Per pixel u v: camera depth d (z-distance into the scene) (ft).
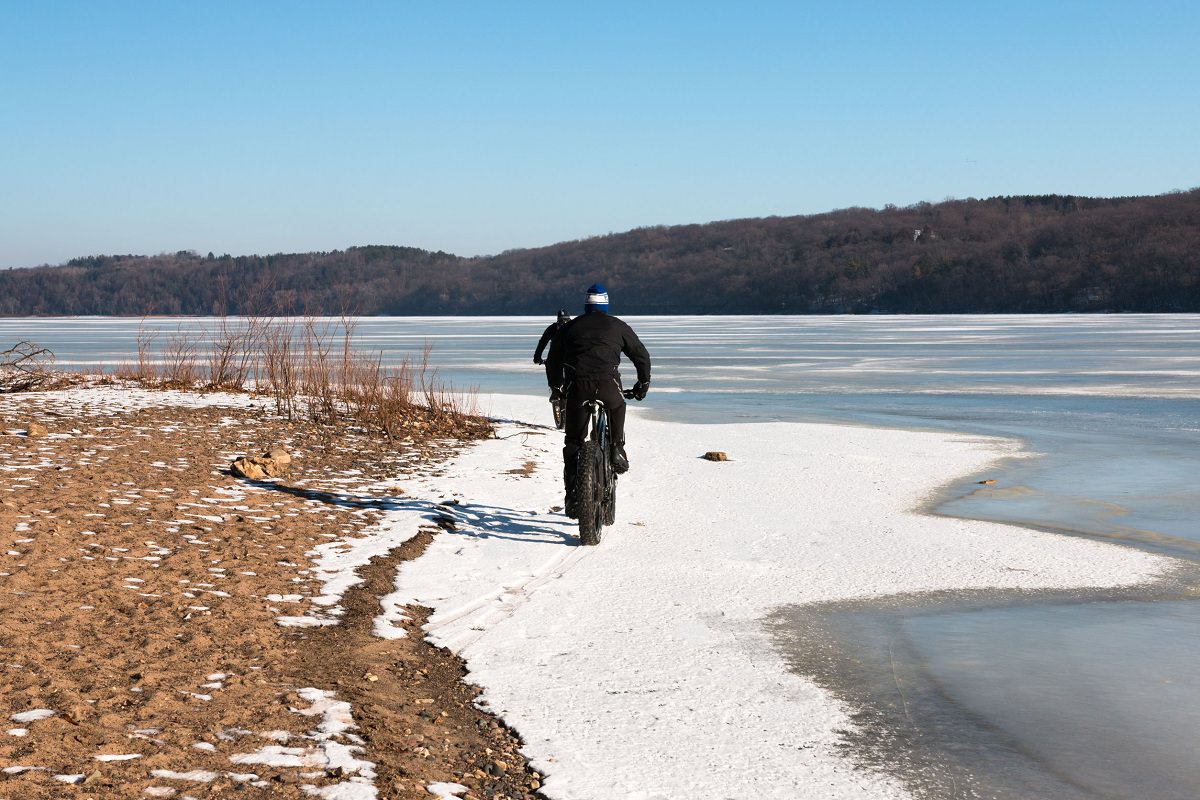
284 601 20.13
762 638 19.40
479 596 21.54
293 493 30.58
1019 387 83.97
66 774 11.89
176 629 17.80
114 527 24.27
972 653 18.71
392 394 52.95
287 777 12.44
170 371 65.77
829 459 42.80
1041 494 35.24
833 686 16.96
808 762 14.02
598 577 23.43
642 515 30.73
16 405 45.62
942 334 226.38
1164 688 17.02
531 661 17.81
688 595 22.13
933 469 40.57
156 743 13.07
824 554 26.11
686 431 52.31
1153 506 33.04
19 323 469.57
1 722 13.17
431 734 14.49
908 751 14.44
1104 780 13.60
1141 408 66.03
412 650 18.22
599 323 26.78
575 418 26.63
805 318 462.60
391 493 31.76
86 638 16.92
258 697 15.07
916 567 24.86
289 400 51.11
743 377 98.84
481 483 34.53
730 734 14.90
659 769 13.67
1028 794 13.16
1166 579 23.98
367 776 12.67
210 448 37.01
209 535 24.56
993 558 25.82
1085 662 18.26
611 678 17.10
